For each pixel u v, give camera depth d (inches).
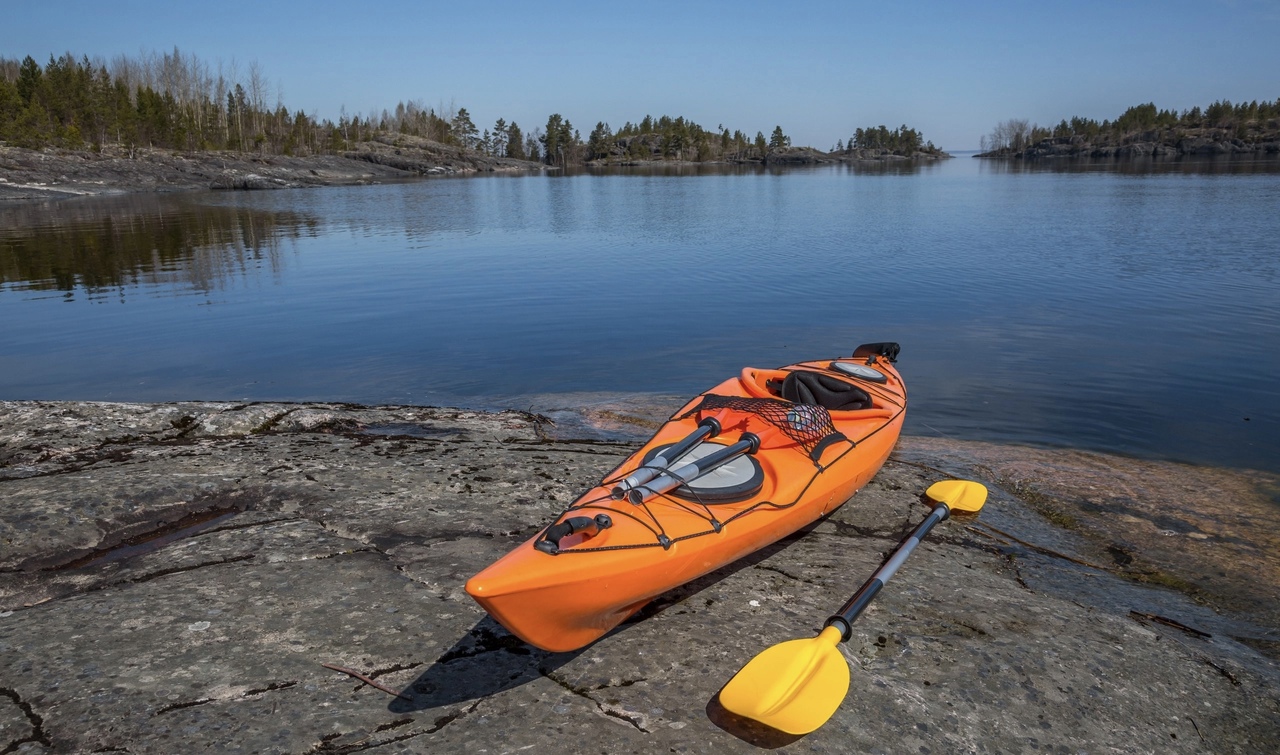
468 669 130.2
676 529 152.3
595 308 567.5
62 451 232.7
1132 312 521.7
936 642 147.3
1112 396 356.2
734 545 162.9
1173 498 243.9
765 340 470.6
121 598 146.9
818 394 235.6
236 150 3243.1
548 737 114.3
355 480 211.2
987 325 496.1
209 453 229.5
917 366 408.2
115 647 131.0
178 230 1117.1
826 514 211.3
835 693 124.0
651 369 412.2
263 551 168.6
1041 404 346.6
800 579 171.6
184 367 427.5
